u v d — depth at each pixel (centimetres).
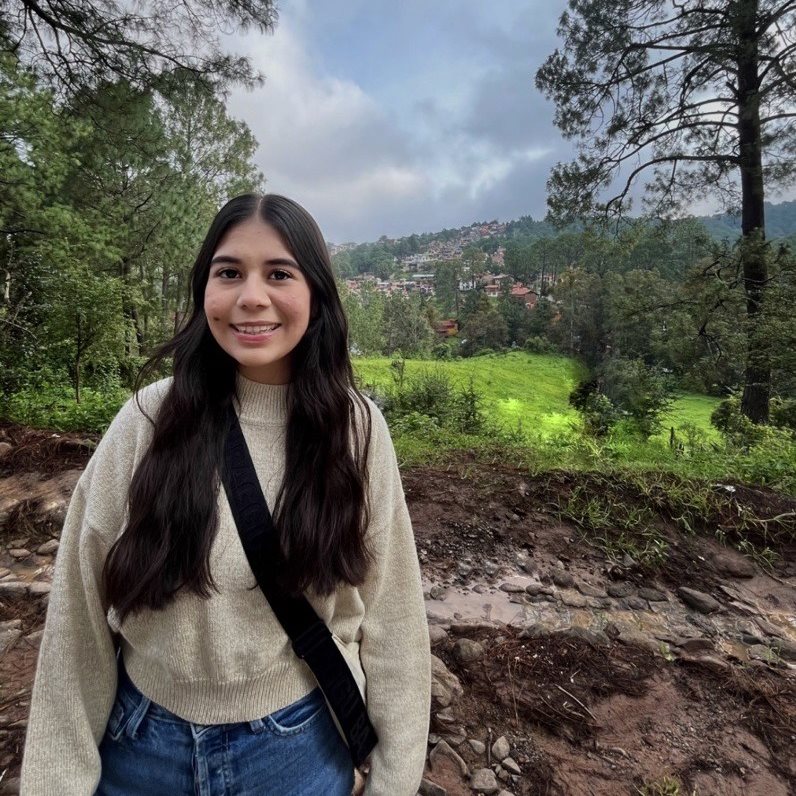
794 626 241
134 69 716
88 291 529
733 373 1241
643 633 229
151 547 76
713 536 306
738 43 1117
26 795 76
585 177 1401
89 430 444
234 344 80
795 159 1142
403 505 100
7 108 618
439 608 242
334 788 94
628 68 1281
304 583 81
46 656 80
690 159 1274
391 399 778
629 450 486
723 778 161
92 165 998
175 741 83
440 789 149
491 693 190
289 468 83
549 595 254
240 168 1786
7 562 269
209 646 79
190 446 80
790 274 1064
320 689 91
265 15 682
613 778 160
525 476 361
